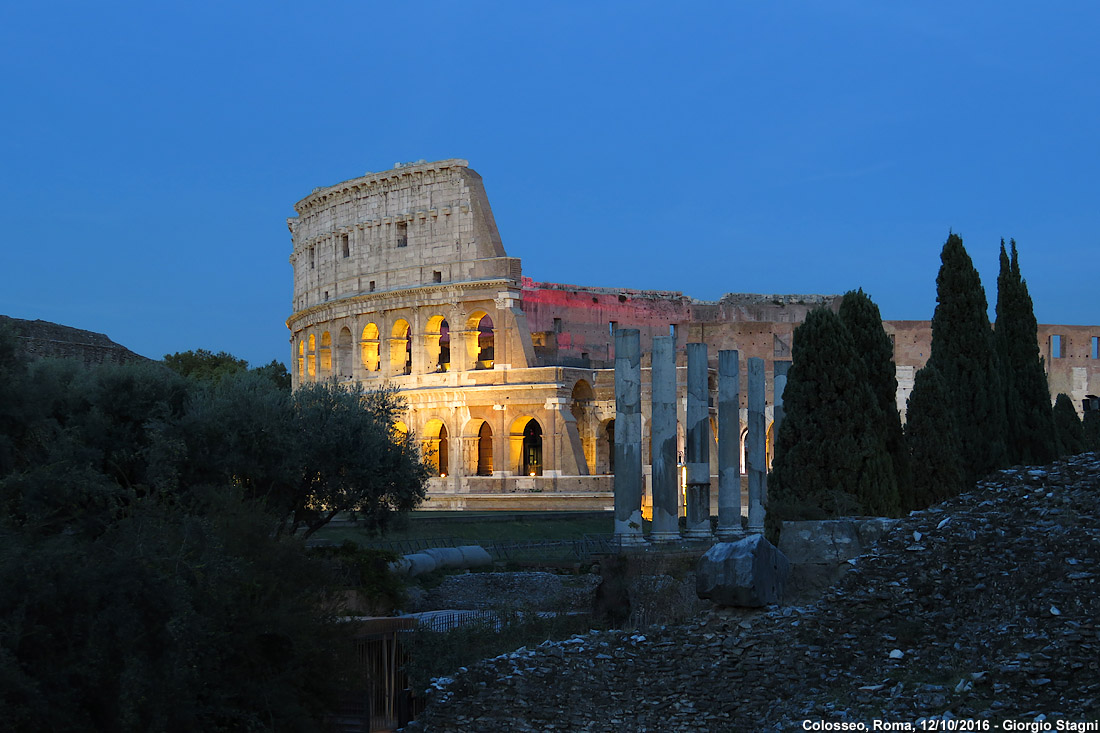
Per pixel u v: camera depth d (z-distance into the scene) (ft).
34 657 103.65
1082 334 442.91
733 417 239.30
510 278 392.47
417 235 414.82
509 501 372.79
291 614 124.36
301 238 474.08
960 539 103.76
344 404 220.02
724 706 101.40
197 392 207.31
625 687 106.42
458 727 110.93
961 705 86.12
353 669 132.57
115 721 104.99
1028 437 217.36
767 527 181.57
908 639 98.37
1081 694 83.71
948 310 212.84
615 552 211.61
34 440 166.40
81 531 141.38
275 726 118.32
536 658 111.14
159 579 111.24
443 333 440.04
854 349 188.14
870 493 182.91
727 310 469.16
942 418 192.44
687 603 172.96
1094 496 103.45
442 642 148.25
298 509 212.43
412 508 228.63
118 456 189.26
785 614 105.50
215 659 114.93
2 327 165.68
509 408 390.01
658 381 226.58
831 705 92.02
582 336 431.02
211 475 190.39
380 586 192.24
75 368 205.05
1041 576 95.40
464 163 405.59
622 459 223.10
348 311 432.66
